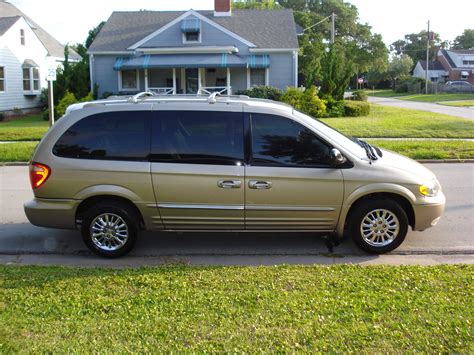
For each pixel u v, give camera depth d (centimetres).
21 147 1520
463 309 396
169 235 687
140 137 586
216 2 3036
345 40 5756
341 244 643
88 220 591
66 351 340
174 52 2784
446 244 637
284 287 453
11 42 2788
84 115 593
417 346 340
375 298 421
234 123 584
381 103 4047
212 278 479
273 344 345
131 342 351
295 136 585
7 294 443
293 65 2805
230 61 2683
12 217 793
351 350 336
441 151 1377
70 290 452
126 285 464
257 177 577
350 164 584
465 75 8062
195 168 579
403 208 604
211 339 354
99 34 2944
